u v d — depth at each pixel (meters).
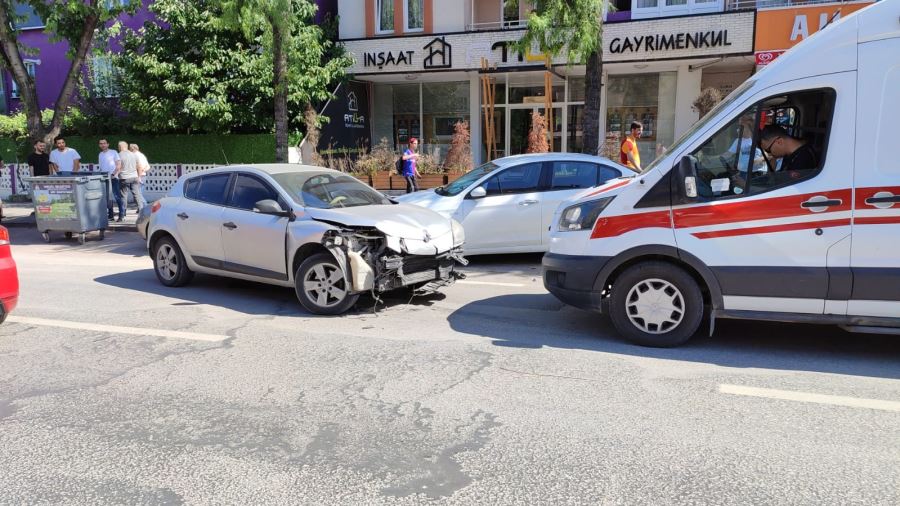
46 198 12.55
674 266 5.59
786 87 5.21
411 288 8.00
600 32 11.49
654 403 4.50
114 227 14.48
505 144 19.70
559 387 4.81
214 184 8.10
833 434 4.00
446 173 15.98
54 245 12.59
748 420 4.21
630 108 18.44
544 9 11.27
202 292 8.16
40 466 3.74
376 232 6.80
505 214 9.48
